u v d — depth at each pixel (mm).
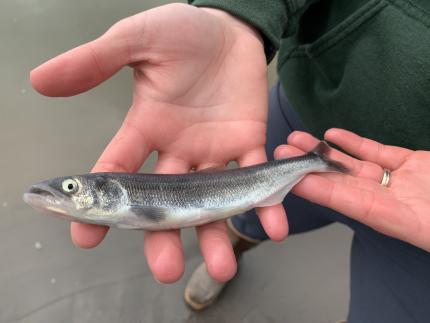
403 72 185
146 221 174
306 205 269
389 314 233
